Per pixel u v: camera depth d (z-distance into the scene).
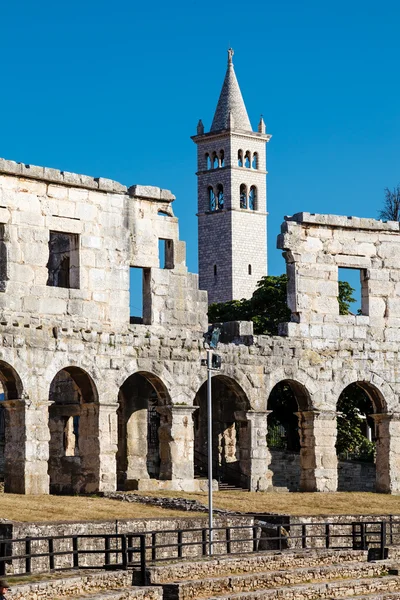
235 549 64.62
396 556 64.06
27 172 79.31
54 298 79.88
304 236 89.44
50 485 88.00
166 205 85.56
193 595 52.47
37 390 78.19
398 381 91.56
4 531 56.22
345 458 113.88
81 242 81.69
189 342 84.88
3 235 78.44
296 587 55.28
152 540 56.53
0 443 92.19
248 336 87.06
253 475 86.06
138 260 84.06
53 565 53.03
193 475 84.44
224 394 94.50
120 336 82.25
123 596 49.66
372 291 91.44
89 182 82.06
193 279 86.38
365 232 91.56
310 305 89.25
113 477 80.94
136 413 87.94
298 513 74.25
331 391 89.19
